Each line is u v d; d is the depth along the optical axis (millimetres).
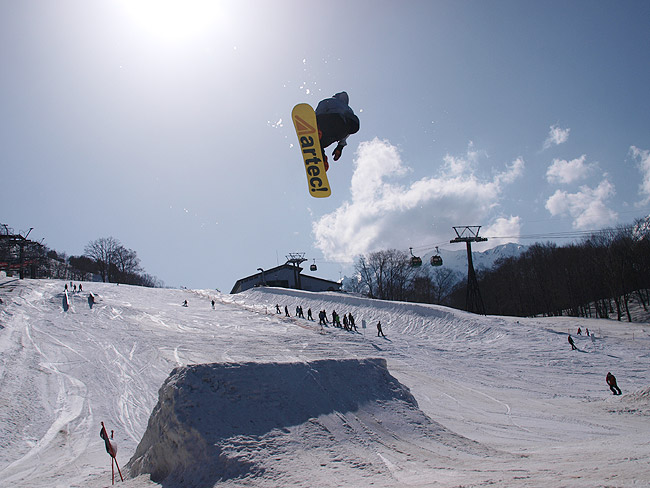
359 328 49906
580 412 19281
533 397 24359
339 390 8867
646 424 16172
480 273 103875
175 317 49469
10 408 19812
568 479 4738
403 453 7262
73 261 119500
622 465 5590
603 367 32469
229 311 57500
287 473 5883
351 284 114312
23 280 65188
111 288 68562
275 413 7516
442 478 5574
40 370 25938
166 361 28703
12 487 11523
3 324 37281
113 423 18766
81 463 14289
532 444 12359
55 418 19172
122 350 31375
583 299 77375
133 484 6738
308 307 64125
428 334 47469
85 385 23625
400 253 98062
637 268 69188
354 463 6469
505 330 44750
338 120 5824
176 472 6625
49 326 38344
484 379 29078
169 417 7312
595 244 77000
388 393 9492
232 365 8258
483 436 14406
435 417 18125
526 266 88688
